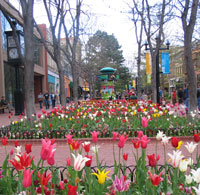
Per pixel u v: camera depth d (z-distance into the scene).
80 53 31.92
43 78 35.28
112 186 2.80
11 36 14.70
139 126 8.68
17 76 16.58
